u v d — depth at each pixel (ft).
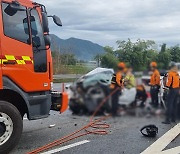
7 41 17.12
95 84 30.45
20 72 17.67
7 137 17.29
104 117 28.73
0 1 16.97
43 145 19.22
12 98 18.39
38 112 19.01
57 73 71.36
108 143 19.75
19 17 17.85
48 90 19.62
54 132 22.71
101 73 31.55
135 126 24.98
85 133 22.35
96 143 19.72
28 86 18.13
